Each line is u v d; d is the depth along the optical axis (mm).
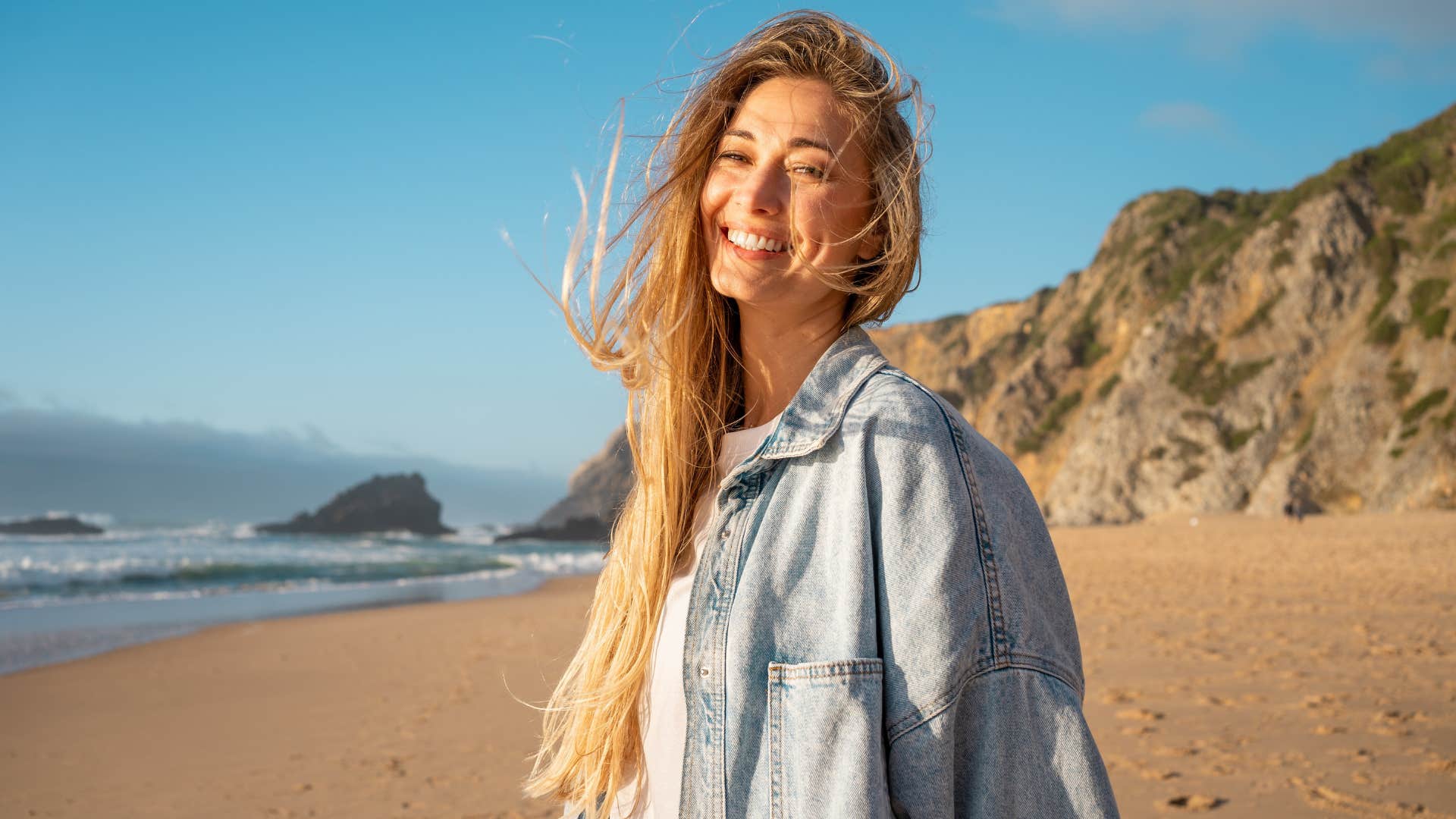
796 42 1229
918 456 1002
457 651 10656
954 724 915
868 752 908
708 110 1281
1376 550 22328
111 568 24703
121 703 8156
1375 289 52344
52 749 6527
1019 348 79812
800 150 1175
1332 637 8867
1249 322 56094
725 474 1304
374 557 36625
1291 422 51062
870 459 1030
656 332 1347
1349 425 46750
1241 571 17797
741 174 1229
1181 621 10273
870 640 950
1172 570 18578
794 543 1045
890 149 1201
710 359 1374
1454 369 44406
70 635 12617
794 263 1193
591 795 1307
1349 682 6707
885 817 892
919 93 1249
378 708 7582
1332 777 4496
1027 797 919
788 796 949
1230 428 52875
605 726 1297
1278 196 68250
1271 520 42000
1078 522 54438
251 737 6703
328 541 59719
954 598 932
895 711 922
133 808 5113
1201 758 4855
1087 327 70062
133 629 13250
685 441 1351
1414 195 53625
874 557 988
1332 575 16156
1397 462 42969
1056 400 67500
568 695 1402
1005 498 1018
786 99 1198
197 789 5426
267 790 5297
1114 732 5434
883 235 1218
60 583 21984
